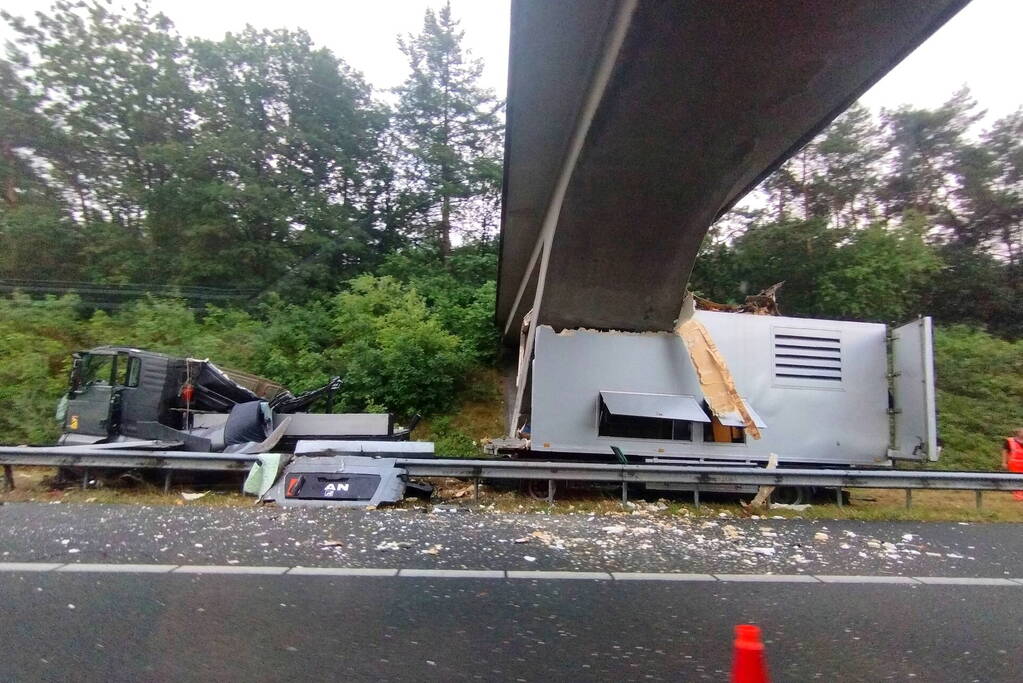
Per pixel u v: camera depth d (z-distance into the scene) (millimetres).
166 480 9664
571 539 7715
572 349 12164
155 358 11680
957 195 31172
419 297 22656
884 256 23859
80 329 20922
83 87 27234
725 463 11898
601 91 8836
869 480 10414
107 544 6641
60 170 27453
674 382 12109
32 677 3869
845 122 28531
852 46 7875
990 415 19656
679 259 11969
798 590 6035
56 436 15891
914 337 12062
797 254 25422
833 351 12453
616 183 10531
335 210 29406
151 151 26438
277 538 7156
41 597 5156
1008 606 5754
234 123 28266
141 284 24594
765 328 12359
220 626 4719
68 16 27734
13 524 7352
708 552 7352
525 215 14172
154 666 4055
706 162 10109
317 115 30781
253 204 26109
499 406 20312
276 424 12117
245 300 24828
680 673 4184
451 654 4375
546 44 8672
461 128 34250
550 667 4223
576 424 11867
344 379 19047
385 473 9547
